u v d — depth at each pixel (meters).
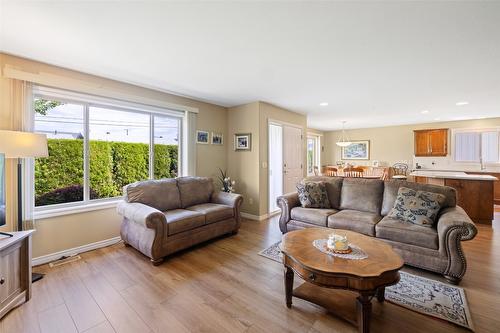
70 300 1.90
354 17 1.79
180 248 2.75
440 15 1.75
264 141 4.47
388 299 1.90
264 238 3.37
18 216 2.29
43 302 1.87
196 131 4.23
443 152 6.52
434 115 5.70
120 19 1.80
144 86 3.45
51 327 1.61
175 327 1.61
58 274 2.32
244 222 4.20
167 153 3.96
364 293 1.43
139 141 3.59
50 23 1.85
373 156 7.86
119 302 1.88
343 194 3.42
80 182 2.98
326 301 1.78
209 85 3.41
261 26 1.91
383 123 7.03
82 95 2.88
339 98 4.13
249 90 3.67
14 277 1.80
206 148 4.43
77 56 2.45
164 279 2.23
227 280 2.22
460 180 4.14
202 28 1.94
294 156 5.33
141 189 3.04
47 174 2.73
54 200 2.78
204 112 4.38
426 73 2.93
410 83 3.32
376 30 1.97
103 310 1.78
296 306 1.84
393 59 2.54
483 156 6.05
